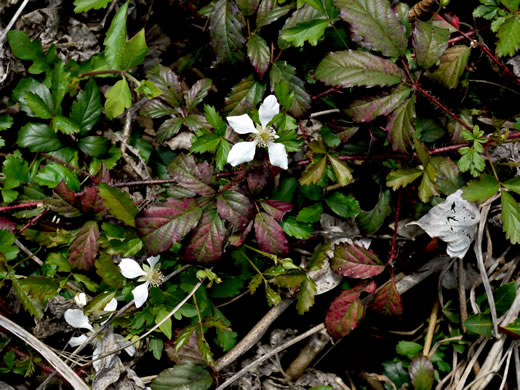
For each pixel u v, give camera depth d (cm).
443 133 67
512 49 65
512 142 65
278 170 65
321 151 64
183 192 65
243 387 67
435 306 69
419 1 67
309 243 68
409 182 64
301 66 67
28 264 66
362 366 70
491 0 66
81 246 64
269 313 67
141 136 68
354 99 64
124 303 67
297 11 65
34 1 66
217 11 65
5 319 64
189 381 66
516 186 64
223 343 67
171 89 66
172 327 67
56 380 66
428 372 68
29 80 66
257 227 64
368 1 64
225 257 66
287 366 69
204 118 66
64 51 67
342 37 66
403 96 64
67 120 66
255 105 66
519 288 68
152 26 68
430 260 68
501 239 69
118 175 68
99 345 66
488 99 68
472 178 67
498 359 68
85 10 64
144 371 67
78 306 66
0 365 66
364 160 66
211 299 68
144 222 63
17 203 65
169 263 66
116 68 64
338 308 66
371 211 67
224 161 64
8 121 66
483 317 68
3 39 65
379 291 66
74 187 65
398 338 70
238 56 66
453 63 66
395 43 64
